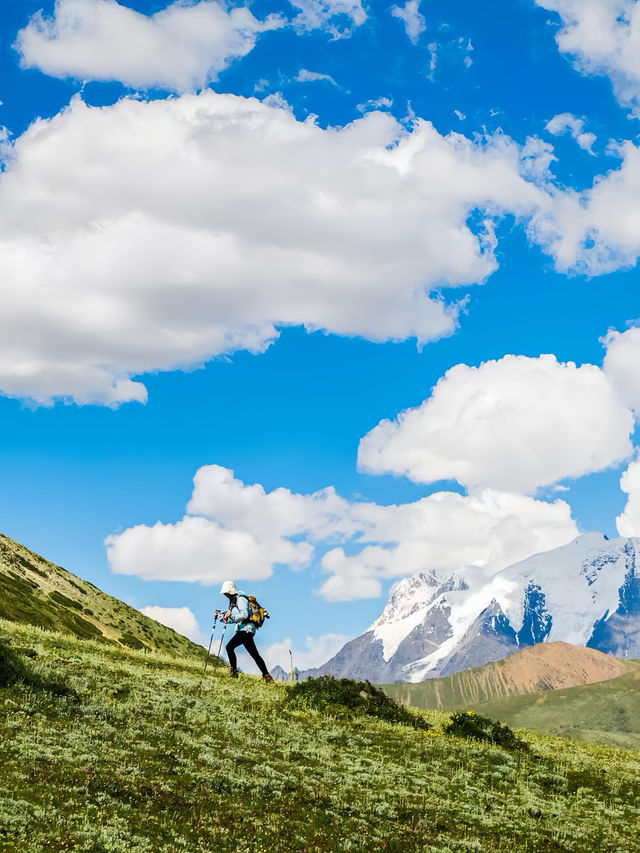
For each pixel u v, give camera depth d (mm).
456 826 17734
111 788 14797
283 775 18250
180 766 17203
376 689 29266
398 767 21156
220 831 14281
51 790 14039
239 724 21953
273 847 14289
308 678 29266
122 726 19141
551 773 23781
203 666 33375
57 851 11992
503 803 20078
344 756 21281
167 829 13914
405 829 16672
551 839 18062
